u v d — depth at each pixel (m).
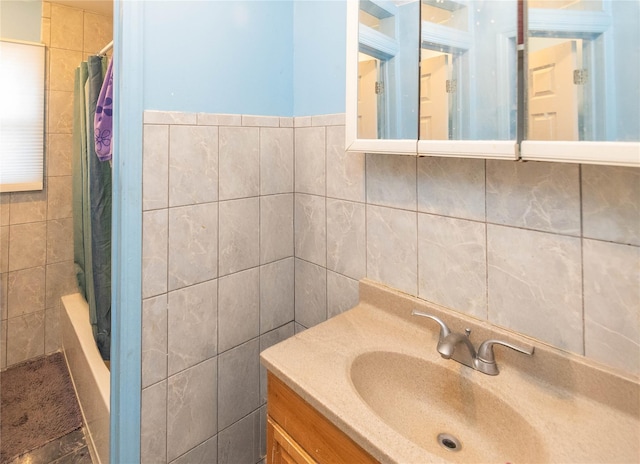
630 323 0.68
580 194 0.72
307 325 1.39
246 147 1.22
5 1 1.95
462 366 0.86
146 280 1.02
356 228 1.17
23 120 2.05
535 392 0.77
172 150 1.04
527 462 0.66
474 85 0.78
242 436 1.32
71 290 2.32
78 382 1.83
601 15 0.62
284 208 1.36
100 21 2.24
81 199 2.06
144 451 1.06
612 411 0.70
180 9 1.04
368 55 0.98
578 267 0.74
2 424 1.71
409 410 0.87
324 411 0.71
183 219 1.08
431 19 0.85
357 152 1.06
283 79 1.32
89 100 1.63
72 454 1.57
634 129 0.59
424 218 0.99
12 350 2.14
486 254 0.87
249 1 1.20
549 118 0.67
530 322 0.81
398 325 1.05
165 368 1.08
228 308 1.22
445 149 0.81
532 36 0.68
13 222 2.09
